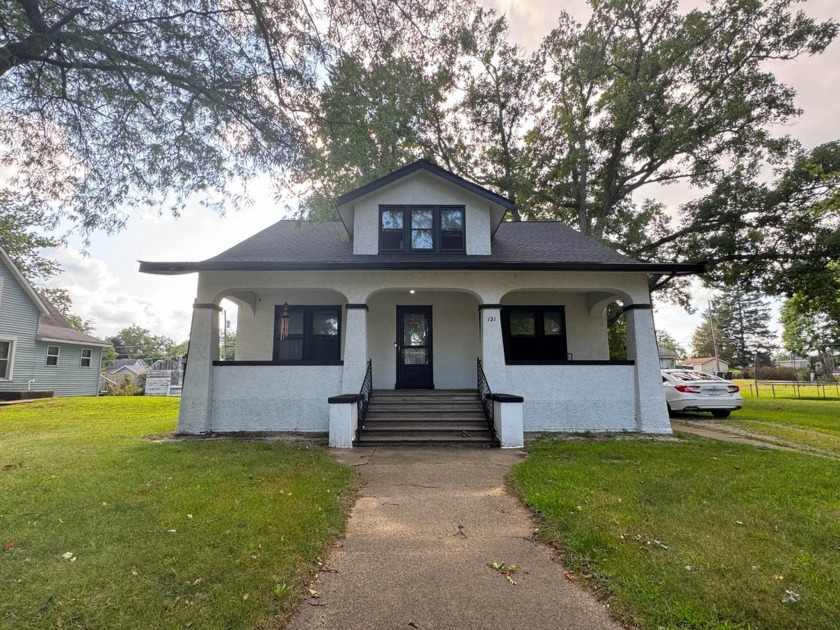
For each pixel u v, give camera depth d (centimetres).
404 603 267
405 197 1047
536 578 298
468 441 802
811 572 292
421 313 1129
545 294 1150
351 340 914
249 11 628
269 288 933
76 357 2162
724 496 459
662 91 1678
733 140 1638
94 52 577
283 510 408
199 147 697
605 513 403
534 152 2011
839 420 1142
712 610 248
